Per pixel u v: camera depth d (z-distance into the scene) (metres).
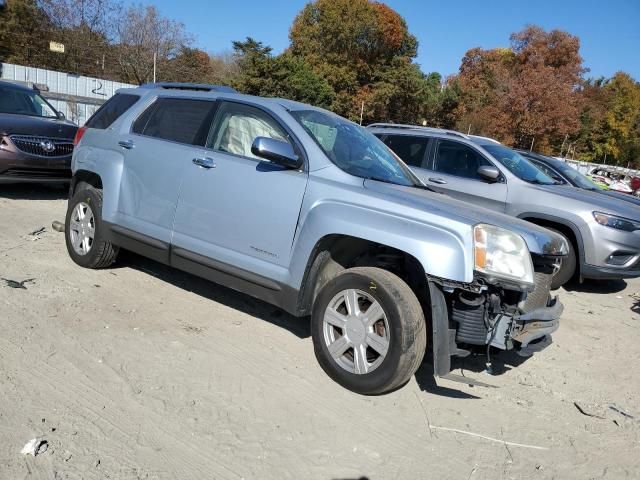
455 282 3.37
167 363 3.88
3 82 9.81
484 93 64.25
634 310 6.96
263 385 3.73
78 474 2.70
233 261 4.30
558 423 3.78
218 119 4.69
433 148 8.45
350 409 3.56
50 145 8.48
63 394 3.36
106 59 43.19
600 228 7.08
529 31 59.94
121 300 4.93
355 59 53.56
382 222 3.61
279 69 46.38
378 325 3.63
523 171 8.02
